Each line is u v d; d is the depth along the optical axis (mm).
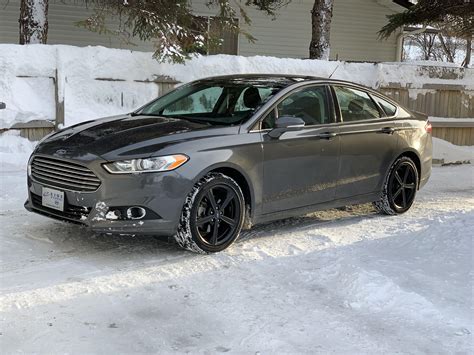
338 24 16859
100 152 4730
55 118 8633
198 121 5539
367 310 4027
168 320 3812
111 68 9031
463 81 11602
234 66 9836
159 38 9234
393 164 6793
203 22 11445
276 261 5004
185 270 4711
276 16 15836
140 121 5500
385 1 16984
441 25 13758
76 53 8797
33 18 9992
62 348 3381
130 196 4652
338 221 6551
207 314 3916
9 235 5441
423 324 3795
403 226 6336
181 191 4785
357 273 4547
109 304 4027
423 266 4797
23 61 8398
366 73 10797
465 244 5266
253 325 3764
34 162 5203
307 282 4527
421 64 11656
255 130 5359
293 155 5598
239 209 5195
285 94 5719
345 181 6203
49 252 5027
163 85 9477
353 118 6355
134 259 4934
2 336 3498
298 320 3854
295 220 6543
